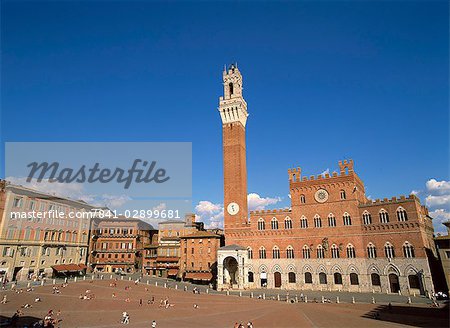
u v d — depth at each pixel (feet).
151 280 401.70
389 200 314.76
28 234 350.43
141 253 516.32
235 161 421.59
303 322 182.70
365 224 324.19
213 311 223.51
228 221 400.47
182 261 418.31
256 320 190.60
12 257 328.29
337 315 204.33
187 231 479.00
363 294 297.12
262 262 369.50
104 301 254.88
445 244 273.95
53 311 215.31
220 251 356.18
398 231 303.68
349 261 324.80
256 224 384.27
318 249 344.49
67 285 317.83
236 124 436.35
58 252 393.09
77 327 172.86
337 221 339.98
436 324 174.09
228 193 413.18
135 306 240.53
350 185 340.80
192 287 353.72
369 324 175.83
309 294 303.27
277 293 312.71
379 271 307.78
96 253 485.56
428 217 348.18
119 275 427.74
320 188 357.20
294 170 376.48
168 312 219.00
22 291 273.13
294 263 352.90
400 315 201.87
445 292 289.12
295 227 361.92
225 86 455.63
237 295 297.74
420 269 286.05
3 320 183.42
